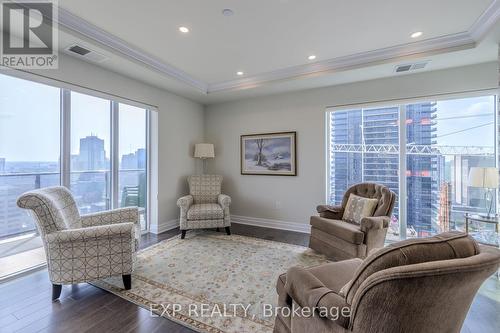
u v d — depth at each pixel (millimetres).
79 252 1929
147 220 3826
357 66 2961
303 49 2748
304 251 2996
